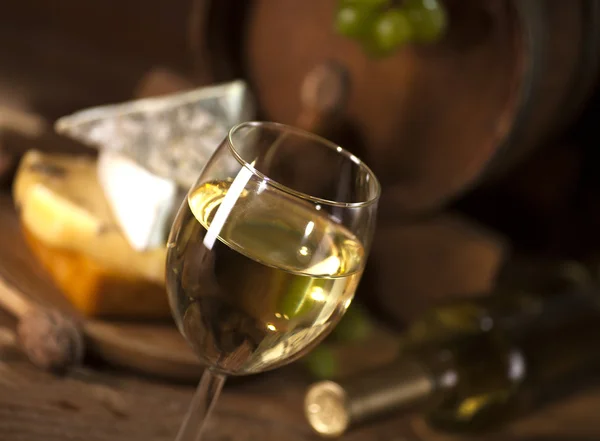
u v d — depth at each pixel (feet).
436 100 3.63
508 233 4.15
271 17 3.90
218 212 2.49
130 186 3.12
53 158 3.34
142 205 3.08
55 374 2.99
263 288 2.48
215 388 2.63
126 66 4.21
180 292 2.51
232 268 2.48
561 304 3.49
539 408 3.50
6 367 2.95
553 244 4.12
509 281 3.70
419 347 3.29
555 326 3.41
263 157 2.63
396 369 3.01
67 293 3.15
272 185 2.51
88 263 3.07
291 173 2.64
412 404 3.01
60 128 3.12
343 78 3.69
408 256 3.72
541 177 4.12
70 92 4.11
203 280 2.49
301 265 2.52
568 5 3.55
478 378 3.23
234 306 2.48
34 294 3.12
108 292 3.10
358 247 2.59
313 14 3.81
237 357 2.53
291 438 3.12
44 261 3.19
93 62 4.14
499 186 4.14
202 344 2.53
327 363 3.37
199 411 2.62
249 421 3.13
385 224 3.75
